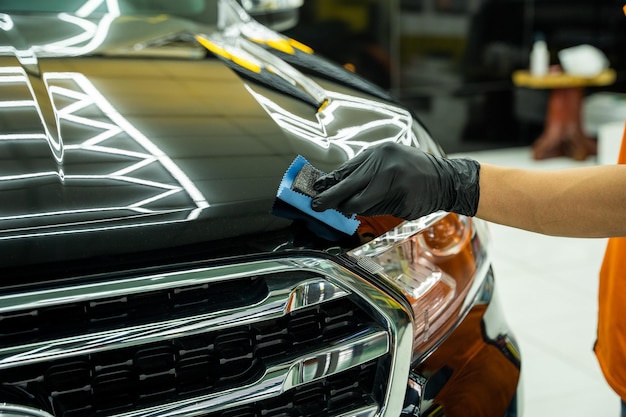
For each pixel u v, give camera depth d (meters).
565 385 1.89
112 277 0.73
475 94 4.55
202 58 1.19
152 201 0.80
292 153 0.93
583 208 0.85
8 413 0.73
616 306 1.11
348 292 0.84
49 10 1.33
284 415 0.87
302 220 0.83
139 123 0.93
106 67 1.09
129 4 1.41
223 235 0.79
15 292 0.70
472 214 0.91
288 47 1.42
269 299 0.79
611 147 3.58
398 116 1.12
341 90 1.18
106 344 0.74
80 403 0.77
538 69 4.36
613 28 4.71
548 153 4.42
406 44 4.33
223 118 0.98
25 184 0.78
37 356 0.71
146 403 0.78
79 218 0.76
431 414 0.96
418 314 0.94
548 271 2.68
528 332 2.18
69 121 0.90
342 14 4.19
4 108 0.90
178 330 0.76
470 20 4.42
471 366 1.03
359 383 0.91
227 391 0.80
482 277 1.11
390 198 0.86
